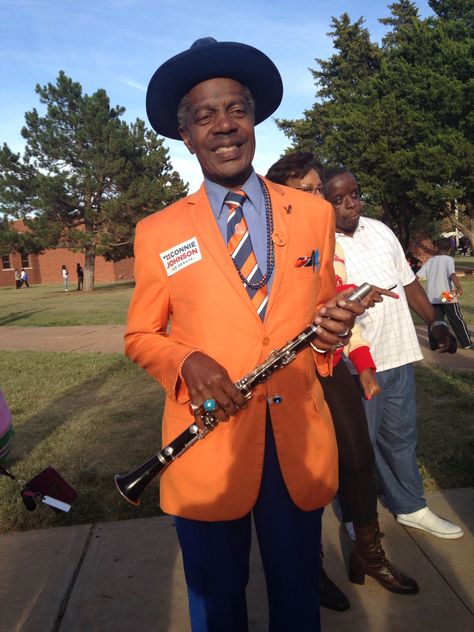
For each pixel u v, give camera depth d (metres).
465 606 2.81
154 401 6.85
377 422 3.25
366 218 3.41
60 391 7.55
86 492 4.31
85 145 30.30
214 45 1.89
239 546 2.00
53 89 29.42
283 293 1.90
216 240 1.90
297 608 1.98
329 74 41.81
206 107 1.95
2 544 3.64
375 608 2.84
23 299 29.31
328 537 3.49
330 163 39.03
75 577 3.25
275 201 2.01
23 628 2.87
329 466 2.00
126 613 2.93
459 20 28.31
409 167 27.02
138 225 2.03
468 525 3.54
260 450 1.89
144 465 1.85
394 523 3.59
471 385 6.63
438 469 4.31
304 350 1.98
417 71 26.92
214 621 2.00
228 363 1.87
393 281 3.23
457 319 8.99
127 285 38.47
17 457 5.12
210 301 1.88
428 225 46.44
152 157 30.92
